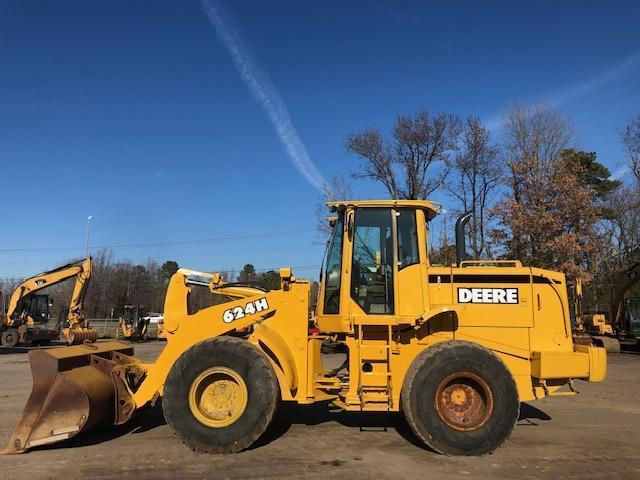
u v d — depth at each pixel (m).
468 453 5.96
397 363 6.74
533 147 29.75
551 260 26.23
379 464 5.66
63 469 5.46
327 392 6.78
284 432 7.06
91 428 6.46
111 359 7.33
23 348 26.69
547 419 8.03
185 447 6.27
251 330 7.02
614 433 7.10
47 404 6.09
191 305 7.54
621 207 36.88
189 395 6.11
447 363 6.12
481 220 32.53
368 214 7.09
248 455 5.96
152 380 6.73
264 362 6.14
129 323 34.66
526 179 27.11
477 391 6.19
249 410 6.04
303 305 6.76
